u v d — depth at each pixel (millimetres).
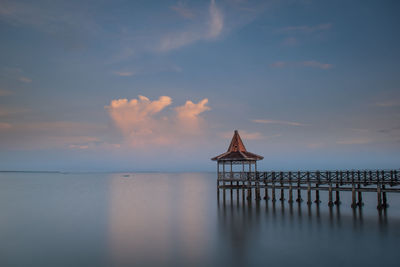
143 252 18156
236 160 40312
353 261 16125
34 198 47844
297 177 34719
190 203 39875
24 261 16875
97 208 35844
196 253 17828
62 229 24484
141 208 35562
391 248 18125
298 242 19609
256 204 36000
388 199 40719
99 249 18844
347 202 36938
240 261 16406
